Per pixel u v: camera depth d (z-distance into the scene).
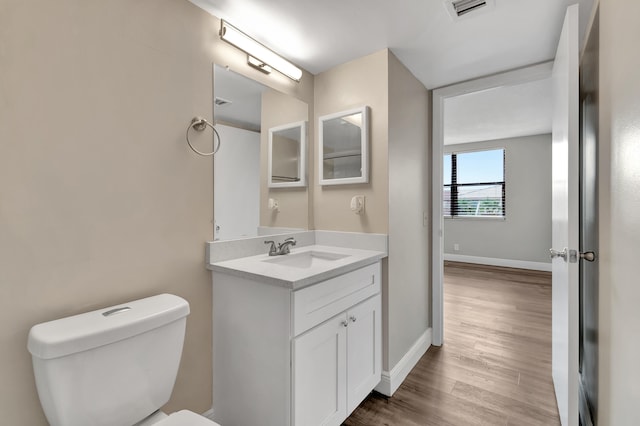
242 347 1.43
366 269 1.72
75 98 1.11
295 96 2.08
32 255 1.03
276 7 1.51
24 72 1.00
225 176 1.64
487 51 1.95
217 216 1.61
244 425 1.43
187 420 1.03
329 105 2.15
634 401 0.87
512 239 5.46
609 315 1.14
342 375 1.52
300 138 2.13
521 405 1.76
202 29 1.52
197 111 1.50
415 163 2.31
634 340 0.87
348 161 2.04
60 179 1.08
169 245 1.40
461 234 5.98
